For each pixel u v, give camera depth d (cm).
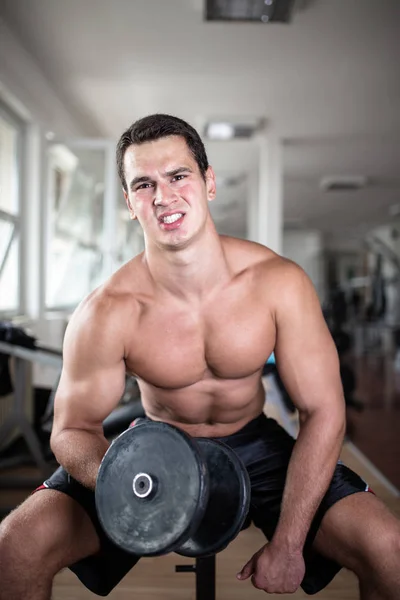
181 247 93
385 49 296
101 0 247
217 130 425
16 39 282
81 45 292
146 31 277
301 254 1130
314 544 95
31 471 233
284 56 305
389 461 259
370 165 552
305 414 100
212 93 362
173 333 100
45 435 222
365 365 652
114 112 395
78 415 100
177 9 255
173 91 358
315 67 321
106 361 99
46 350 221
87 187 381
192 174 94
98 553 96
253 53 301
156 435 77
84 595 138
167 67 320
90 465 91
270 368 188
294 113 401
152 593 139
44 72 324
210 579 104
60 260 379
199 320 100
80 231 386
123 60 310
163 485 74
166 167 92
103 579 96
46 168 330
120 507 76
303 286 102
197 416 109
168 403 108
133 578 147
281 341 101
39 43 289
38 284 320
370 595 86
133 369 104
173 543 71
